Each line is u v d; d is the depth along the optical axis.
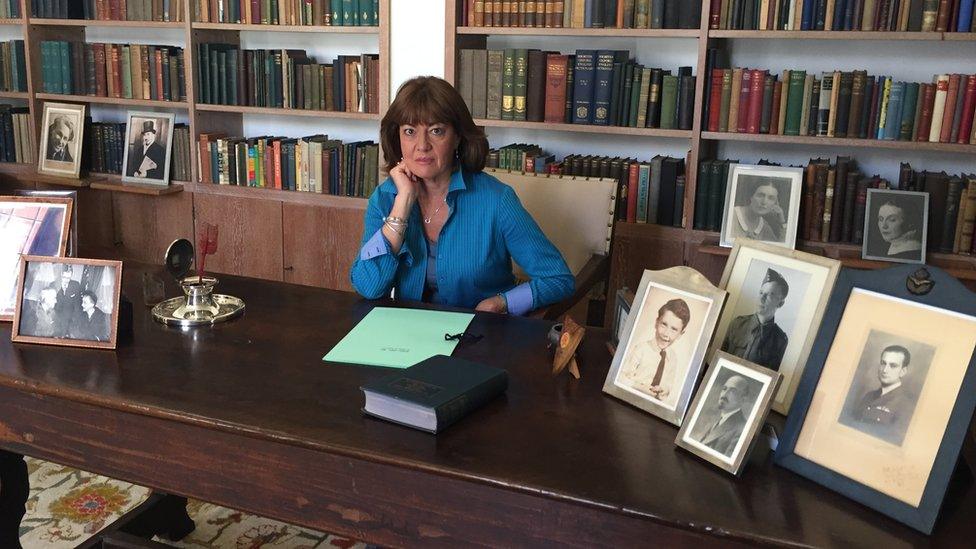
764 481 1.14
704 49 3.09
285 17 3.69
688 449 1.21
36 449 1.48
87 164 4.23
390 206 2.17
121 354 1.57
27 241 1.73
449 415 1.28
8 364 1.51
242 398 1.39
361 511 1.24
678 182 3.26
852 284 1.16
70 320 1.61
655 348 1.37
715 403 1.21
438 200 2.16
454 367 1.44
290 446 1.26
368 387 1.32
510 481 1.13
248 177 3.92
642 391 1.37
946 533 1.02
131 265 2.20
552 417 1.34
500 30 3.35
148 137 4.03
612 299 3.38
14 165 4.38
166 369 1.51
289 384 1.45
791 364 1.25
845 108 2.98
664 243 3.28
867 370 1.11
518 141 3.76
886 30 2.88
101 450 1.42
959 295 1.05
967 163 3.15
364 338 1.68
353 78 3.64
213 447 1.32
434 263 2.19
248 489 1.32
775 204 3.05
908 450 1.04
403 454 1.20
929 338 1.06
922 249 2.92
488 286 2.23
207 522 2.39
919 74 3.17
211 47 3.87
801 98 3.03
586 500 1.09
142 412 1.34
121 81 4.06
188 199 4.02
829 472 1.11
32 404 1.46
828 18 2.94
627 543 1.09
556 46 3.63
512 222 2.15
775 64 3.35
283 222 3.86
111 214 4.18
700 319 1.32
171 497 2.23
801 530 1.02
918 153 3.20
